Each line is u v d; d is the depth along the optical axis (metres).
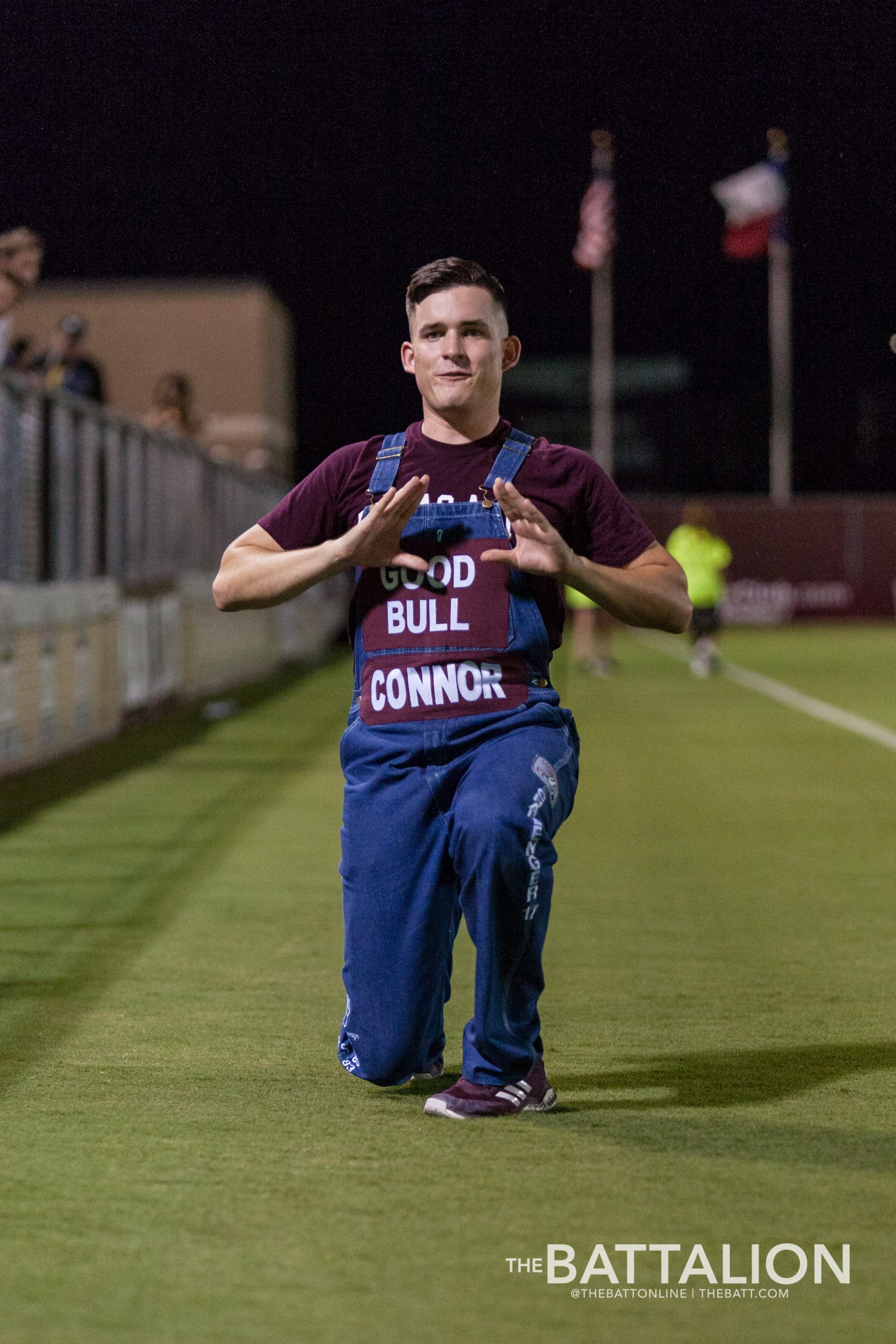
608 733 22.95
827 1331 4.52
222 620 32.41
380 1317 4.57
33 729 19.22
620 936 10.20
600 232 55.34
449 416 6.29
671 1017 8.16
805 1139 6.16
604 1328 4.52
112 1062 7.30
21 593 18.41
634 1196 5.53
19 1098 6.73
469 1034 6.45
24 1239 5.15
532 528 5.93
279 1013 8.23
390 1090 6.85
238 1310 4.62
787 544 60.94
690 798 16.61
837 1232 5.21
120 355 50.44
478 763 6.18
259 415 50.53
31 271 18.19
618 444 102.56
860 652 44.25
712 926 10.50
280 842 14.02
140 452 25.44
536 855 6.12
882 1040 7.71
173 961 9.45
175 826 14.93
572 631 55.56
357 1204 5.46
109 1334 4.46
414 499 5.98
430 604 6.27
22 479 18.91
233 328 50.41
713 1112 6.51
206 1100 6.69
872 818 15.28
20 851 13.55
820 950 9.77
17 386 18.48
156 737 23.23
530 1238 5.16
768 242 60.25
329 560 6.08
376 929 6.34
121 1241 5.13
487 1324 4.54
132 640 24.59
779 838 14.12
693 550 35.28
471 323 6.22
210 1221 5.30
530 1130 6.27
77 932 10.30
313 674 38.03
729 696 29.48
